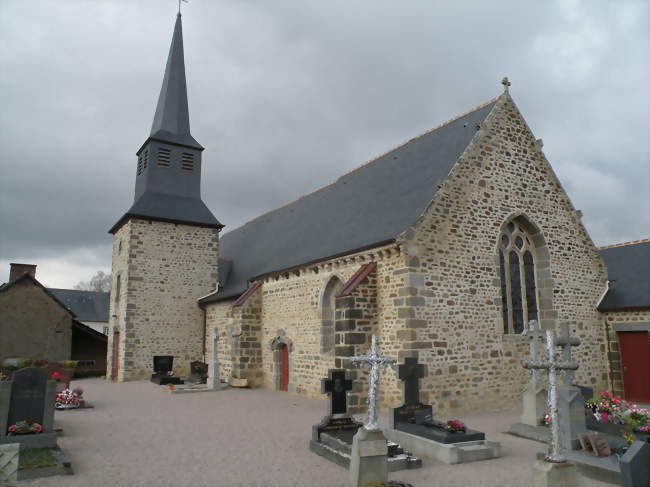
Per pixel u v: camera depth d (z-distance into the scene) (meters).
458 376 12.58
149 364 22.31
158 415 12.56
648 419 9.14
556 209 15.77
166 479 7.19
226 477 7.29
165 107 26.08
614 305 15.67
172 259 23.48
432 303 12.47
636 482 6.36
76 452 8.73
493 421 11.78
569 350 10.87
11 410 9.12
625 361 15.62
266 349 18.78
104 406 14.23
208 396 16.33
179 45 27.53
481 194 14.03
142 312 22.47
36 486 6.85
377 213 15.27
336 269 15.06
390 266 12.88
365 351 12.91
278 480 7.17
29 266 25.75
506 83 15.41
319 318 15.59
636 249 17.41
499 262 14.14
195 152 25.75
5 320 23.39
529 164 15.41
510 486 7.00
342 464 7.86
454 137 15.62
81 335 26.83
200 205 25.06
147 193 24.05
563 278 15.39
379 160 19.59
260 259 21.98
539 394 10.49
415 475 7.51
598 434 8.62
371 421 7.02
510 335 13.82
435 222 12.92
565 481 5.82
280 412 12.95
